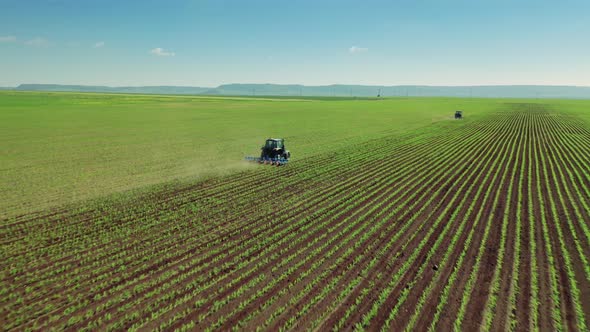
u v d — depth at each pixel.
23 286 11.02
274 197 20.14
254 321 9.39
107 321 9.41
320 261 12.51
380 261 12.55
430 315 9.66
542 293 10.66
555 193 20.84
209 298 10.36
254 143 40.22
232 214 17.39
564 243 14.03
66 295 10.55
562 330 9.12
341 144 39.56
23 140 40.19
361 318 9.52
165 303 10.14
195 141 41.31
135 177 24.84
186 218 16.86
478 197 20.09
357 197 20.05
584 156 32.81
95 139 41.78
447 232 15.11
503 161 30.41
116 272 11.81
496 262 12.53
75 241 14.27
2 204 18.86
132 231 15.27
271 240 14.31
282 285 11.05
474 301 10.27
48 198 19.94
